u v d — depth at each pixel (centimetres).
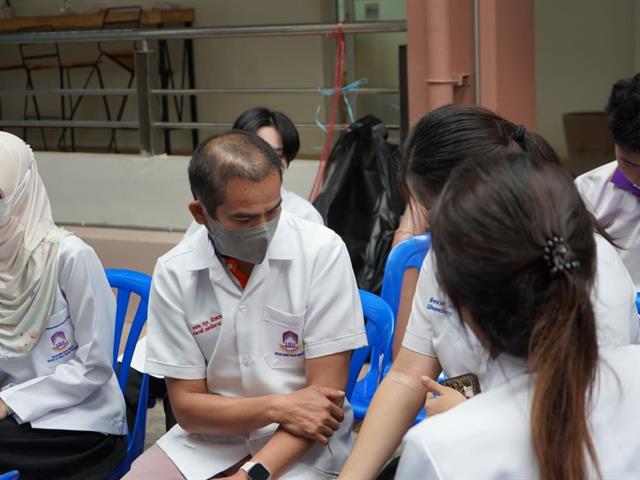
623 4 567
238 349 186
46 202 228
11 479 177
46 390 214
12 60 689
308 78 612
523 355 111
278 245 186
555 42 589
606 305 137
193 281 188
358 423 246
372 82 608
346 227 343
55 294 217
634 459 112
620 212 229
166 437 200
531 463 109
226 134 178
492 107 344
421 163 162
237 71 630
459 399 135
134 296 406
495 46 339
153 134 459
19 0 671
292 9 605
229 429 184
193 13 617
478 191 109
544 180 109
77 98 679
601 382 113
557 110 599
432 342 169
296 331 186
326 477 186
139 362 243
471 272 107
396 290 246
